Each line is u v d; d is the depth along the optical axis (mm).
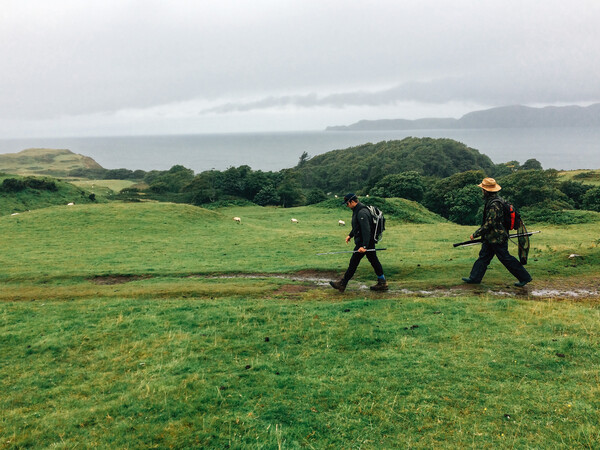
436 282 9750
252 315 7883
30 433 4301
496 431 3924
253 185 97750
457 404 4461
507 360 5410
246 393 4918
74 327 7773
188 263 17219
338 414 4383
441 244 20953
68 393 5273
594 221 34156
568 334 6125
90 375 5781
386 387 4910
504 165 162000
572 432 3781
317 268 13164
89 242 24359
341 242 22062
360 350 6055
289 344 6453
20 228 28281
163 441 4016
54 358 6445
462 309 7523
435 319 7070
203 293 10172
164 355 6254
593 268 10266
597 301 7801
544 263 11078
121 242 24422
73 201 84750
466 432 3945
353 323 7133
